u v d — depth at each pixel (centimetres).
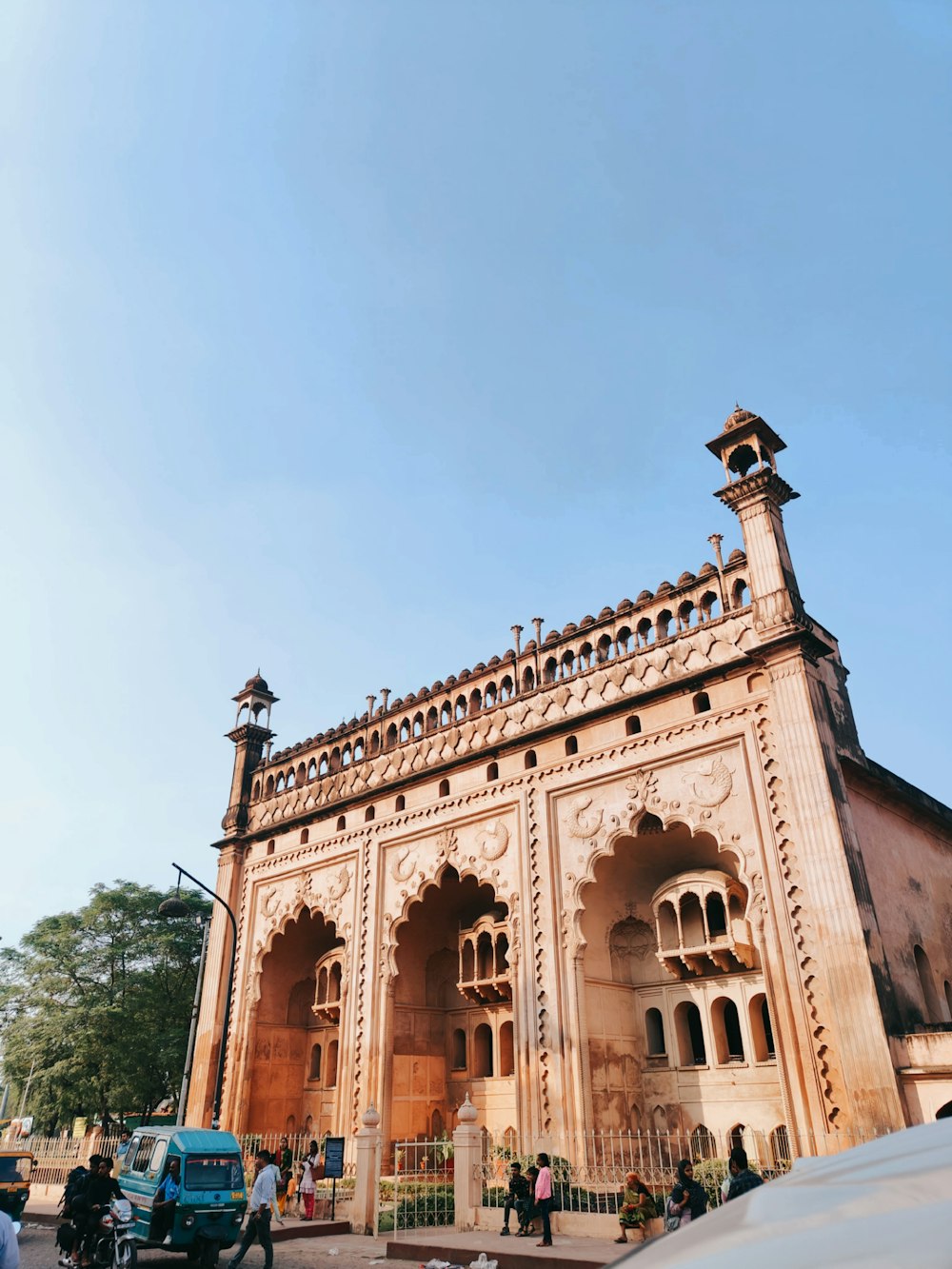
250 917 3628
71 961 4178
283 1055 3475
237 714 4197
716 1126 2364
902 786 2531
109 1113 4138
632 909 2723
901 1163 216
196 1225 1504
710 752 2381
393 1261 1680
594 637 2823
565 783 2686
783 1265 149
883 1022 1841
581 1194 1973
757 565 2423
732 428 2580
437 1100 3078
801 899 2075
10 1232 629
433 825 3028
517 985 2578
